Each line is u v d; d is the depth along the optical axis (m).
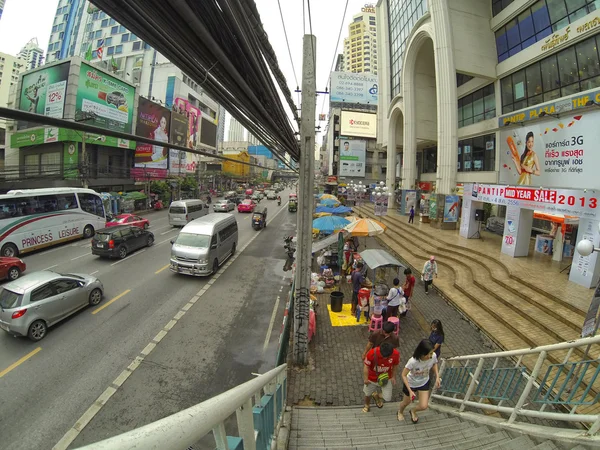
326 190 56.84
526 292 9.84
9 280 12.86
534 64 16.95
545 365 6.79
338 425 5.33
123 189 32.00
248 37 2.27
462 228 17.92
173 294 12.09
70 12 65.44
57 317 9.17
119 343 8.62
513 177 15.46
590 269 9.64
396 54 33.88
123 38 55.62
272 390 3.89
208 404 1.42
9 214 15.44
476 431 4.70
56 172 24.08
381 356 5.57
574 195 10.40
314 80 7.29
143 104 32.28
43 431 5.74
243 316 10.61
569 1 14.73
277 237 23.28
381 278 11.73
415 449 4.27
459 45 19.95
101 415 6.16
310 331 8.91
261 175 99.25
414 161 28.28
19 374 7.21
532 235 17.84
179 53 1.91
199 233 14.38
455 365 7.39
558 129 12.80
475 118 22.14
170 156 39.53
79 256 16.42
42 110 23.69
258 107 3.05
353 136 49.47
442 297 11.62
